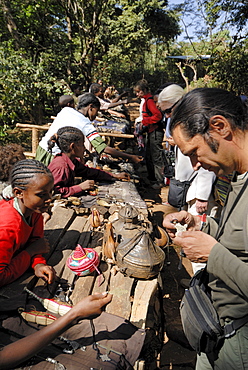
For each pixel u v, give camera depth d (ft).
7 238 6.80
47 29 39.34
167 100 12.14
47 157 14.62
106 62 71.56
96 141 14.29
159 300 9.05
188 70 79.77
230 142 4.49
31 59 34.45
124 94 32.60
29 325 6.23
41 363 5.46
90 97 15.38
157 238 9.66
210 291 5.63
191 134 4.58
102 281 7.82
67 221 10.30
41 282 7.51
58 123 14.47
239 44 40.70
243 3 38.22
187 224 6.63
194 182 10.71
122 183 14.65
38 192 6.88
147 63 92.17
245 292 4.42
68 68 39.29
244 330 4.83
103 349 5.82
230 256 4.64
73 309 5.30
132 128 33.65
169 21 73.36
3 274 6.89
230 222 4.91
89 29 47.03
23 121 37.24
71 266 7.83
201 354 5.67
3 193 7.32
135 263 7.83
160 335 8.69
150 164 22.99
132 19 67.00
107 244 8.47
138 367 6.27
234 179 5.11
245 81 40.04
